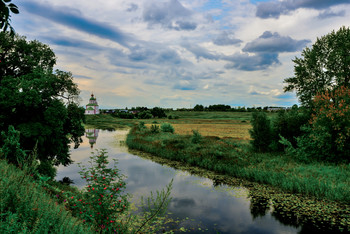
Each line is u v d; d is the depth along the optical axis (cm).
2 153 823
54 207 488
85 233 458
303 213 970
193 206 1050
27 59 1789
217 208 1032
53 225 402
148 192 1223
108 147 2836
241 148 2067
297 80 2838
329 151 1498
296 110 1939
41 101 1498
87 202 607
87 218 588
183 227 847
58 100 1700
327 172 1289
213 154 1934
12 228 330
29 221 382
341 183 1138
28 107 1462
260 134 1888
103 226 569
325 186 1138
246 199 1141
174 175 1587
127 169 1755
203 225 867
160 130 3812
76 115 1998
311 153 1570
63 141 1841
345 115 1408
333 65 2541
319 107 1666
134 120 10025
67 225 425
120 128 6550
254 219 923
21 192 450
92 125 7600
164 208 651
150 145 2600
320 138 1489
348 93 1557
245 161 1683
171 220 903
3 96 1359
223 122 8706
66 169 1741
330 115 1449
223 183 1404
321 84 2631
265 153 1834
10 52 1731
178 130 4638
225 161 1752
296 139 1698
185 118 12519
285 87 2978
